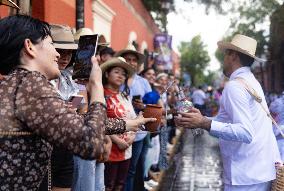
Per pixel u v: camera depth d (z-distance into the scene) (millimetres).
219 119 3625
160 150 7871
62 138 1934
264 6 16297
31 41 2148
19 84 2023
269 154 3467
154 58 18734
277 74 18000
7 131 1971
